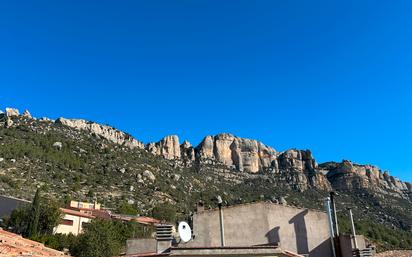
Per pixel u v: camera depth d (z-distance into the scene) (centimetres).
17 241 2103
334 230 3066
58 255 2141
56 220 8506
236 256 1942
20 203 9375
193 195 17875
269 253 1978
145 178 17588
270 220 2953
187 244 2772
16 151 14688
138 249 3152
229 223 2895
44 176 13888
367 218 18725
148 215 12744
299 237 2967
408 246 10912
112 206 13112
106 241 6775
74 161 16150
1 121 18925
